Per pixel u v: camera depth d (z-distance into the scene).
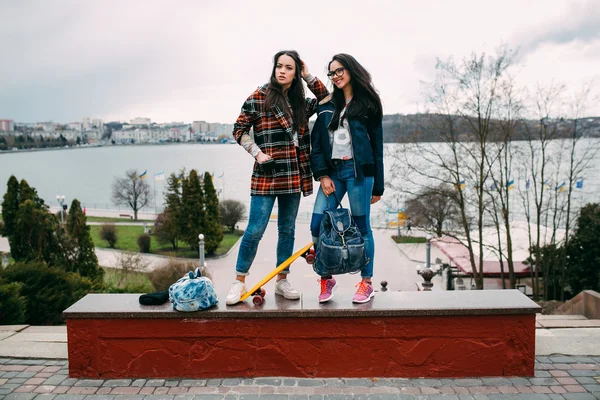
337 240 4.28
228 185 124.81
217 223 43.72
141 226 61.56
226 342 4.53
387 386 4.36
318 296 4.92
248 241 4.68
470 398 4.13
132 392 4.30
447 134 23.84
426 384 4.40
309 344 4.52
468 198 24.98
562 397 4.14
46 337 5.93
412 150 23.91
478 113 23.14
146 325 4.53
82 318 4.53
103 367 4.57
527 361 4.51
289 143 4.55
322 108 4.53
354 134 4.44
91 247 27.20
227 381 4.48
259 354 4.54
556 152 31.62
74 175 173.38
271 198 4.64
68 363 4.65
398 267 36.66
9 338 5.88
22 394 4.27
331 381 4.46
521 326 4.48
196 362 4.55
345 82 4.42
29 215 26.03
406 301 4.68
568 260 23.59
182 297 4.45
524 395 4.18
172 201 45.06
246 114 4.53
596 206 23.03
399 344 4.51
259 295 4.63
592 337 5.55
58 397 4.21
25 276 10.34
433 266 32.66
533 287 24.92
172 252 43.25
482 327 4.49
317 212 4.58
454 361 4.51
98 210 85.38
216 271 36.12
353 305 4.57
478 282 23.80
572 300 9.01
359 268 4.38
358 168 4.45
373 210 65.75
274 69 4.48
